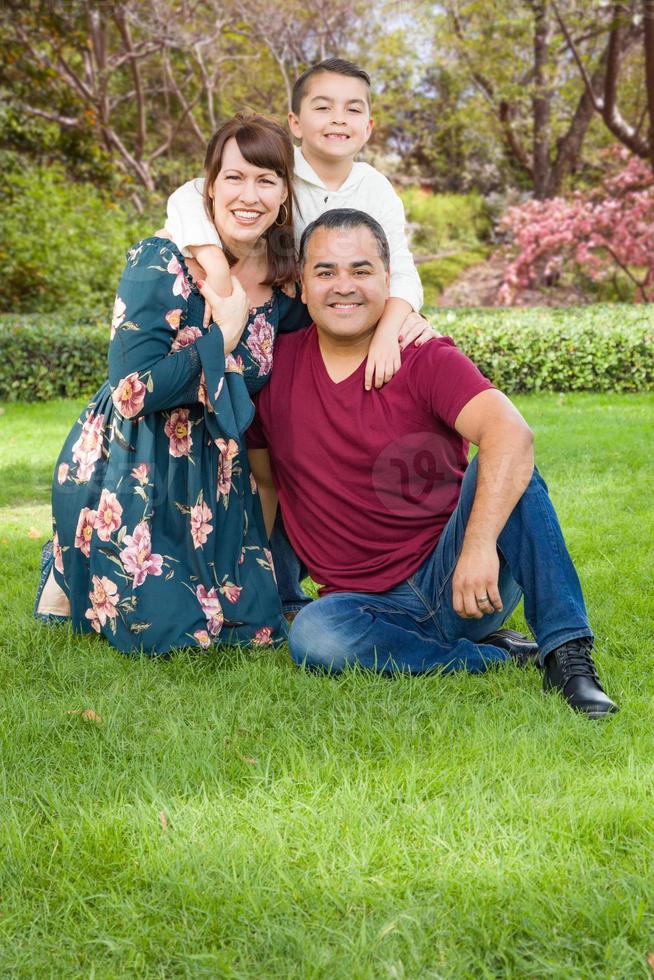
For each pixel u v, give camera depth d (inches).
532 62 933.8
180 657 114.3
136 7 788.0
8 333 392.8
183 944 64.3
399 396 109.3
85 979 61.8
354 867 70.6
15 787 83.7
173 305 112.1
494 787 81.9
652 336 387.2
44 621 128.8
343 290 106.5
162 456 117.4
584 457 246.7
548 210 869.2
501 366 394.0
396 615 111.5
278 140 111.3
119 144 810.8
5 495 227.9
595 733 91.4
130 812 78.6
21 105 698.2
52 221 580.1
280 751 89.8
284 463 116.0
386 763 87.0
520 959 62.0
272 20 856.9
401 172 1192.2
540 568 101.3
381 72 1013.8
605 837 75.2
